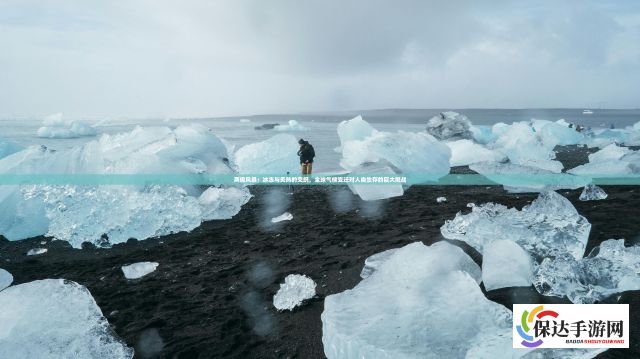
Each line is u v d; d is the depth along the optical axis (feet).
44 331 7.96
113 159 23.63
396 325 7.44
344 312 8.10
